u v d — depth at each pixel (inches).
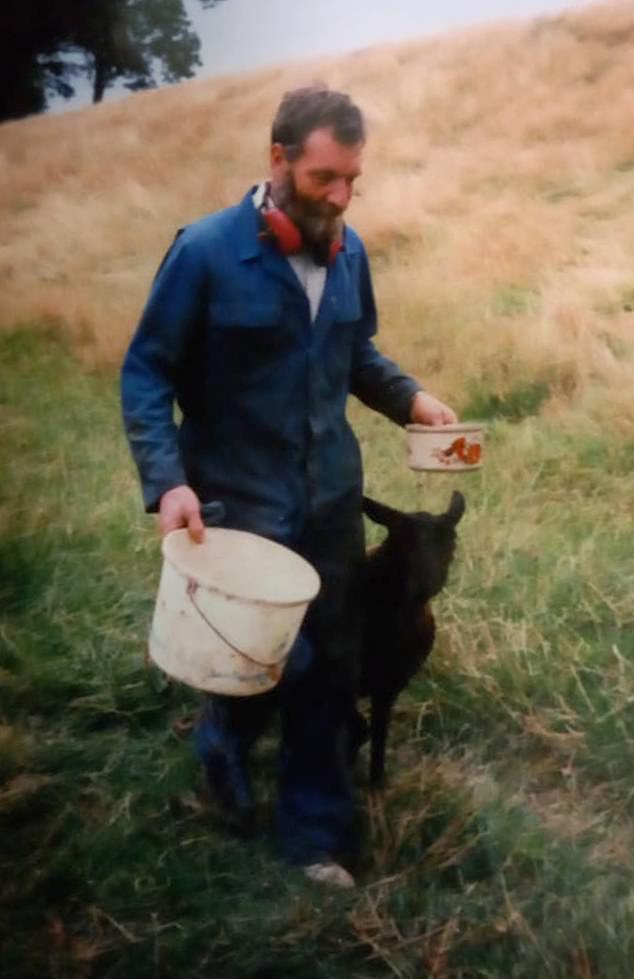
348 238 90.7
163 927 91.7
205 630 77.7
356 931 90.3
